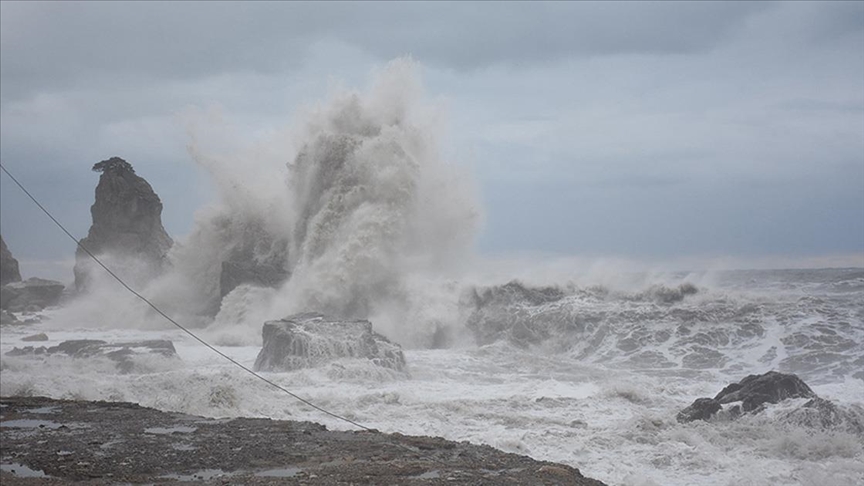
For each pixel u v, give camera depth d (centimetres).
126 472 1042
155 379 2280
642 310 3319
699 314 3191
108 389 2136
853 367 2483
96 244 5838
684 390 2203
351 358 2583
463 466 1100
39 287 5947
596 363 2945
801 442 1500
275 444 1231
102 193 5859
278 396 2105
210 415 1864
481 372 2691
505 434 1670
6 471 1046
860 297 3133
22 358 2827
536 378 2553
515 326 3447
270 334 2716
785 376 1800
